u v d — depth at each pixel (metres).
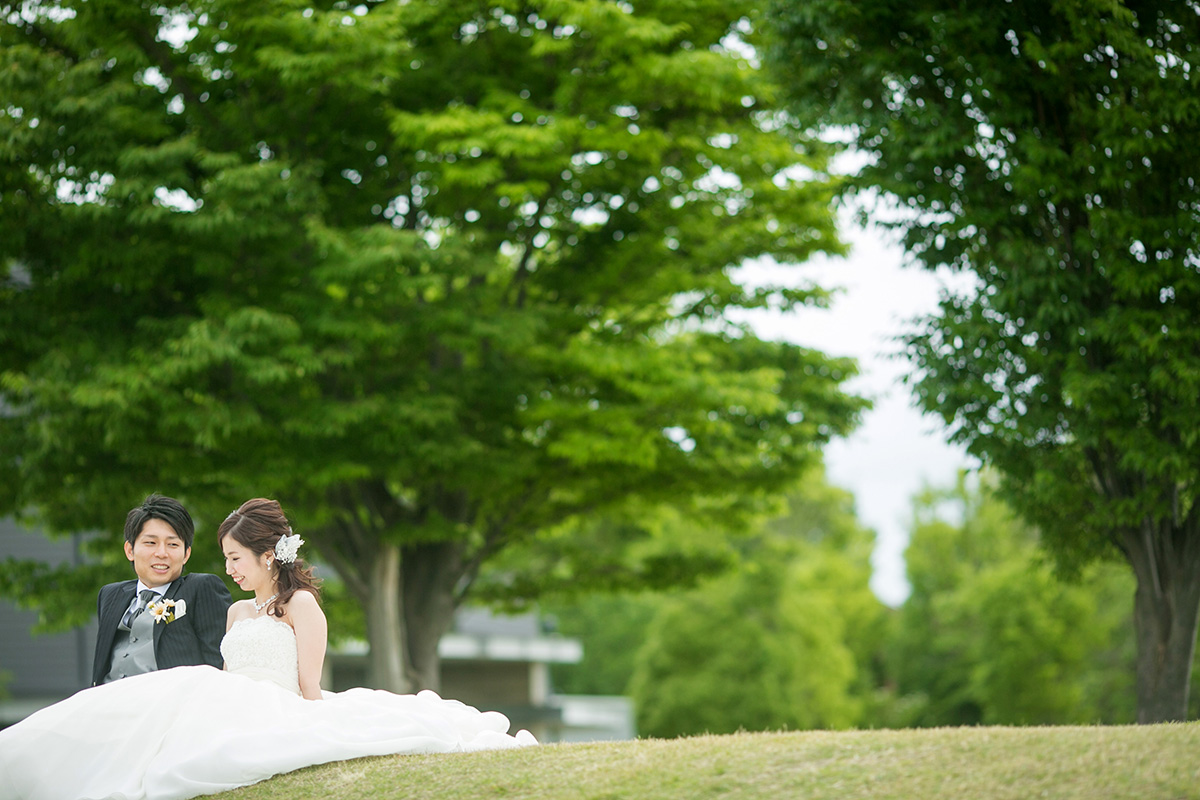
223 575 15.99
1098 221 11.16
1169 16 11.59
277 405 13.66
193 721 6.42
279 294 14.16
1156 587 12.01
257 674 6.84
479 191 15.41
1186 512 11.87
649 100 15.77
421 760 6.57
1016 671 37.53
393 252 13.15
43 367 13.12
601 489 17.06
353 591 15.95
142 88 14.33
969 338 11.80
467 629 35.50
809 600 43.50
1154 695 11.90
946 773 5.32
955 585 48.72
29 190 13.45
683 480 16.86
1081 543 12.95
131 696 6.45
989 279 12.14
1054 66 11.02
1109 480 12.13
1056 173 11.27
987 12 11.48
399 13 14.46
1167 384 10.91
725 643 39.88
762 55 13.34
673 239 16.95
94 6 13.70
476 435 15.62
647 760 6.06
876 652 56.12
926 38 12.04
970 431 12.16
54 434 13.05
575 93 15.18
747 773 5.63
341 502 15.57
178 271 14.34
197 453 14.07
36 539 23.50
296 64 13.33
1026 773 5.21
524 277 16.52
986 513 48.41
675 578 19.03
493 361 15.45
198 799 6.24
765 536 42.75
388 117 14.73
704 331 17.16
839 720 43.06
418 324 14.39
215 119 14.59
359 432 14.15
